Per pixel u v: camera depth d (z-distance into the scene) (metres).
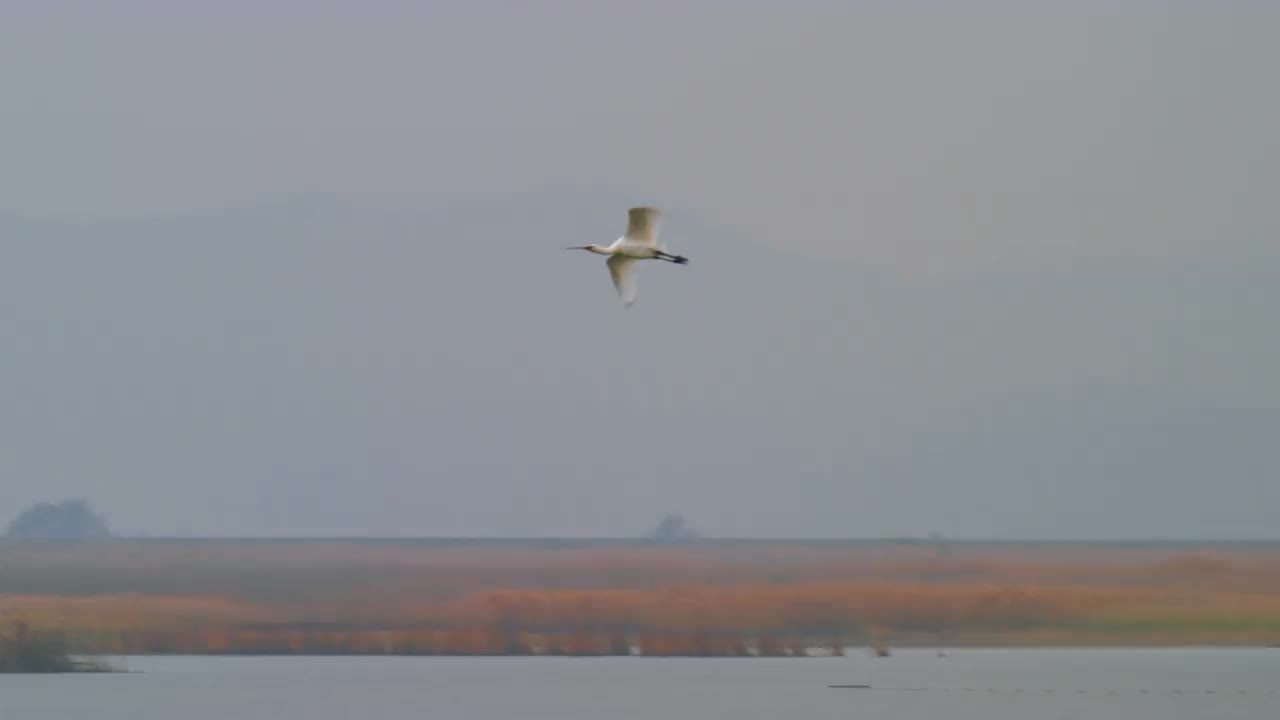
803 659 88.06
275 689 73.06
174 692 71.38
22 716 64.69
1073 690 73.31
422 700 69.50
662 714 65.62
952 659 87.00
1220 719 64.38
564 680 77.44
